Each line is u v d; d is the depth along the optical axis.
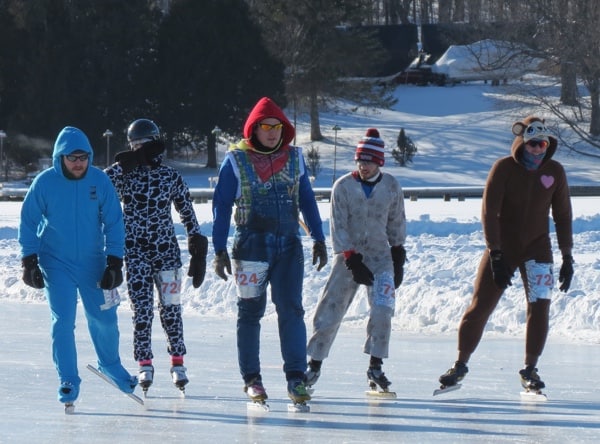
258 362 17.31
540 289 18.34
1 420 16.12
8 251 46.62
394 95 190.88
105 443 14.48
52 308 16.75
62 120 139.25
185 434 15.12
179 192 18.78
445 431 15.38
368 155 18.27
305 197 17.34
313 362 18.83
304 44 157.38
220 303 32.81
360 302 30.12
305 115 176.25
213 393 18.89
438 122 169.88
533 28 141.50
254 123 16.75
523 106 141.25
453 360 23.05
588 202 77.75
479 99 182.50
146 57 142.75
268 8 160.00
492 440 14.75
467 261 35.66
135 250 18.62
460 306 28.61
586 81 143.12
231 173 16.86
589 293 28.42
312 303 31.36
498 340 25.91
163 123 141.50
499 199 18.22
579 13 137.88
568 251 18.62
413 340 26.22
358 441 14.69
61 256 16.70
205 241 18.73
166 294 18.75
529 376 18.48
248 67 141.25
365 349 18.53
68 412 16.77
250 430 15.44
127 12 142.75
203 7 141.00
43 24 145.00
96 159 142.62
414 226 54.38
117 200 16.89
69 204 16.59
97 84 139.88
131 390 17.61
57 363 16.77
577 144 149.38
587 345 24.92
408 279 32.47
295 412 16.94
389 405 17.70
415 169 143.88
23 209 16.52
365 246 18.45
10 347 24.92
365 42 163.75
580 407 17.48
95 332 17.30
